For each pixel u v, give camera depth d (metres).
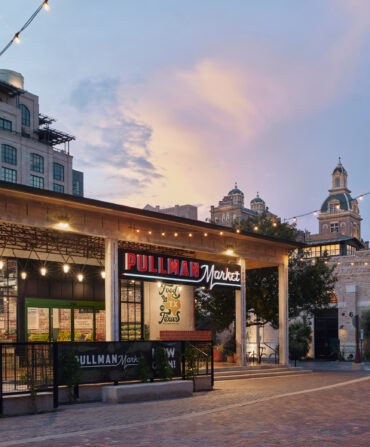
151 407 12.98
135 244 24.09
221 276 23.95
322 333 49.06
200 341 17.89
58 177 85.12
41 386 12.83
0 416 11.70
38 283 23.33
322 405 13.05
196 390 17.31
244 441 8.38
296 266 32.00
